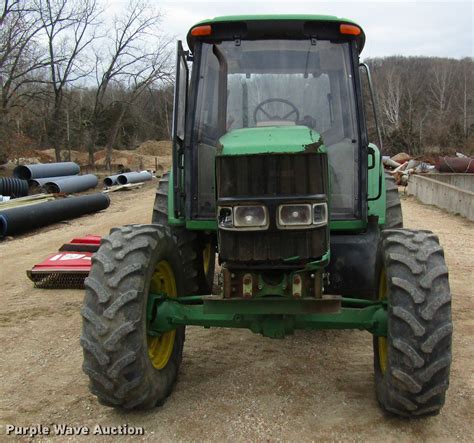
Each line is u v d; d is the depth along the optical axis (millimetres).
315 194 3389
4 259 9234
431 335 3217
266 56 4355
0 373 4453
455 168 22891
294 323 3646
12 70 29906
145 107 61531
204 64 4371
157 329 3744
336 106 4289
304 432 3480
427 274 3322
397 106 64000
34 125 42312
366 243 4348
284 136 3549
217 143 3863
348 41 4297
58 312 6055
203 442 3391
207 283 5766
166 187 5668
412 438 3412
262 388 4082
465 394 3984
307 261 3453
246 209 3379
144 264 3506
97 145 58719
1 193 17281
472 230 11281
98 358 3338
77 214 14547
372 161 4324
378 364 3727
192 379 4250
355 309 3627
